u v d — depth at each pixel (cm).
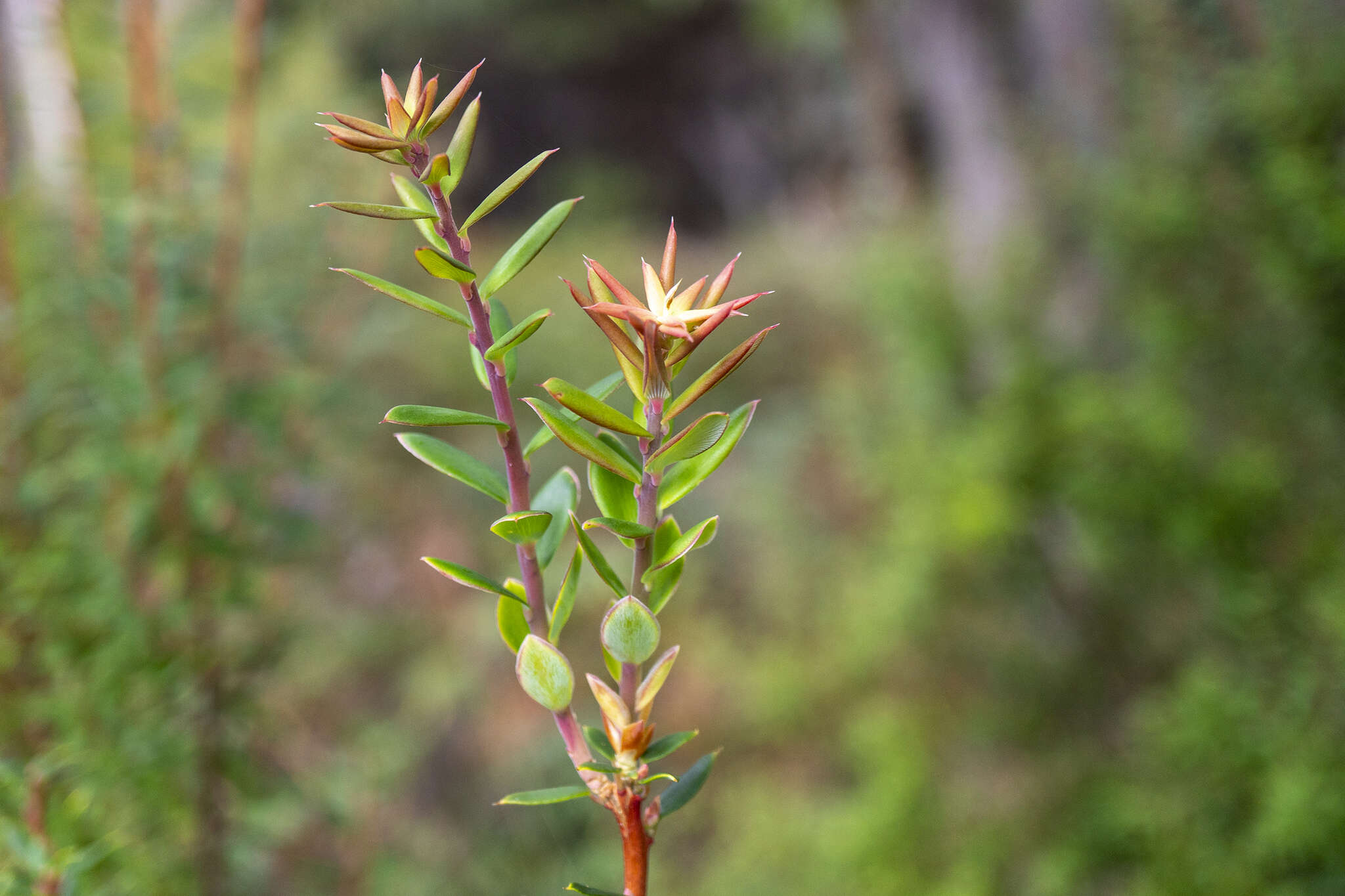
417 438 48
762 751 209
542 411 46
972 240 178
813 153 528
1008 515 131
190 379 79
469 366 235
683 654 234
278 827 77
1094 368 137
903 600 152
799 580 223
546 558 49
